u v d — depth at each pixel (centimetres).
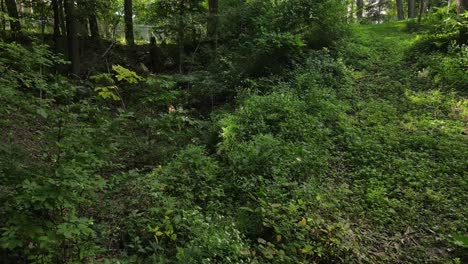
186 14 1328
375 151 773
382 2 3222
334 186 659
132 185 578
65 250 369
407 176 689
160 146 782
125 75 838
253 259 438
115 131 672
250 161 675
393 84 1113
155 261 408
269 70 1132
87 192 381
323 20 1361
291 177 651
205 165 685
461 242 497
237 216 543
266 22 1343
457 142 780
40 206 331
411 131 854
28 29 1350
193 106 1123
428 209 604
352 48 1374
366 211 596
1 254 372
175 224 478
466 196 621
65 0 1138
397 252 511
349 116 930
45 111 468
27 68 687
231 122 825
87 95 976
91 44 1472
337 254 473
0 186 398
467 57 1129
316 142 792
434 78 1092
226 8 1495
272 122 850
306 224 509
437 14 1636
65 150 422
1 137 668
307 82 1039
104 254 437
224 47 1354
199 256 417
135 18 1727
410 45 1376
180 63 1303
